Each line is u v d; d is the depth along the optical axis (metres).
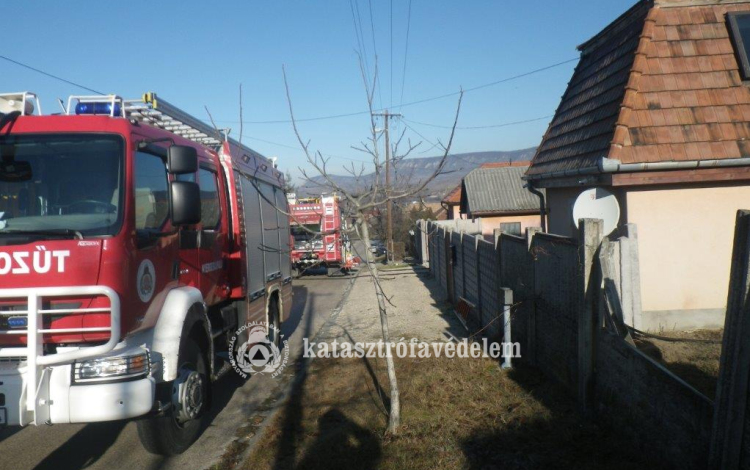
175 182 4.96
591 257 5.69
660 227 8.82
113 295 4.15
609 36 11.84
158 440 5.14
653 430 4.52
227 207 7.35
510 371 7.50
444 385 6.96
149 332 4.89
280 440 5.60
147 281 4.76
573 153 10.36
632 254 6.75
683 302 8.84
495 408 6.08
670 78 9.30
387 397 6.65
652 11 9.88
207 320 5.87
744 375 3.51
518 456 4.88
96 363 4.18
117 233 4.34
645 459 4.62
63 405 4.10
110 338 4.14
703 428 3.87
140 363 4.38
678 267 8.84
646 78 9.31
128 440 5.89
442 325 11.43
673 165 8.46
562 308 6.51
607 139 9.02
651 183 8.63
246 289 7.56
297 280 23.31
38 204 4.48
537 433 5.36
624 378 5.02
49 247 4.12
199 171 6.39
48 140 4.62
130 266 4.43
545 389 6.59
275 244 9.52
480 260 10.67
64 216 4.44
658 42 9.66
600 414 5.53
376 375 7.62
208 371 5.92
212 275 6.64
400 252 32.66
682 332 8.60
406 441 5.30
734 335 3.57
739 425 3.54
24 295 4.01
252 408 6.89
